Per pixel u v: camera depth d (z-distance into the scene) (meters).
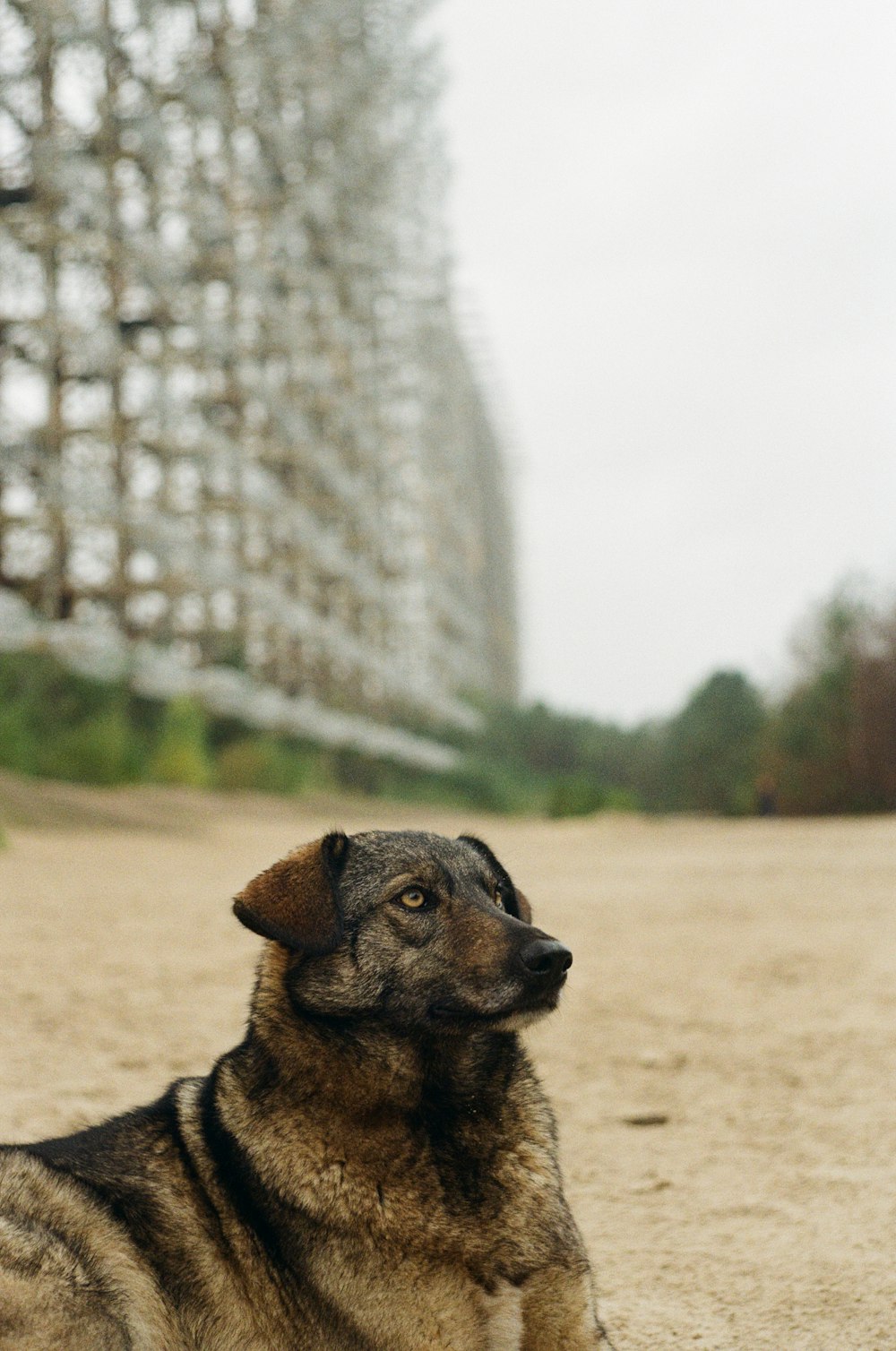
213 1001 7.74
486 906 3.54
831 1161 5.11
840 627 38.69
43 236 26.78
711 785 67.44
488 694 97.12
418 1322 3.15
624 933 11.25
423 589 64.62
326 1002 3.39
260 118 41.31
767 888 14.60
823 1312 3.76
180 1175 3.32
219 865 15.57
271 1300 3.22
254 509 35.44
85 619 29.89
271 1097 3.35
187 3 36.00
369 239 55.34
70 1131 5.23
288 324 41.00
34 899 11.42
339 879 3.53
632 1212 4.74
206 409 36.66
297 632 42.56
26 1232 3.02
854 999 8.00
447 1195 3.22
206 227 34.53
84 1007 7.39
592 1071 6.72
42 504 27.05
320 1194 3.21
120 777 24.91
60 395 27.50
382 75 55.75
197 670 34.53
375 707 54.47
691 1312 3.83
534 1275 3.23
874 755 36.91
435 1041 3.38
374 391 57.81
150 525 28.59
